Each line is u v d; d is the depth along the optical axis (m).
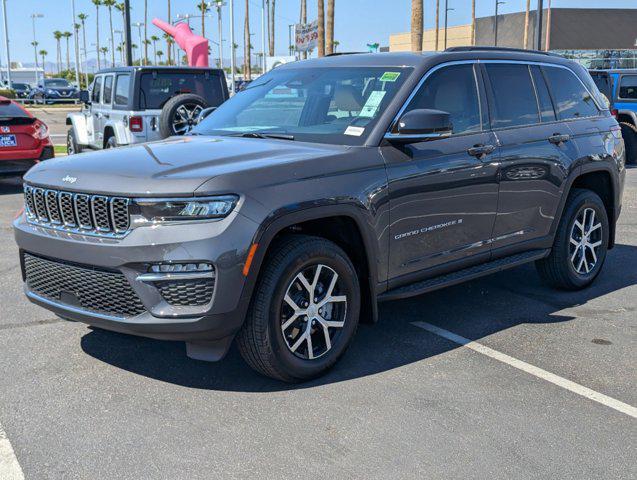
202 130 5.29
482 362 4.60
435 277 5.00
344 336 4.37
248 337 3.98
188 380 4.27
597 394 4.15
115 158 4.27
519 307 5.79
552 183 5.73
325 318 4.30
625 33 71.31
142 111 11.71
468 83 5.25
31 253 4.30
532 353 4.77
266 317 3.94
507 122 5.47
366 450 3.47
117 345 4.80
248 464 3.34
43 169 4.35
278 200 3.92
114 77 12.37
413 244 4.73
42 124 11.40
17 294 5.96
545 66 6.03
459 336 5.08
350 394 4.09
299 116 5.04
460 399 4.05
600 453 3.48
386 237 4.52
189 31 22.44
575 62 6.49
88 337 4.95
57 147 19.23
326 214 4.13
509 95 5.56
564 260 6.02
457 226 5.02
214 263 3.71
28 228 4.29
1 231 8.52
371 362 4.57
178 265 3.73
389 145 4.59
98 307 3.99
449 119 4.79
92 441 3.54
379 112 4.68
